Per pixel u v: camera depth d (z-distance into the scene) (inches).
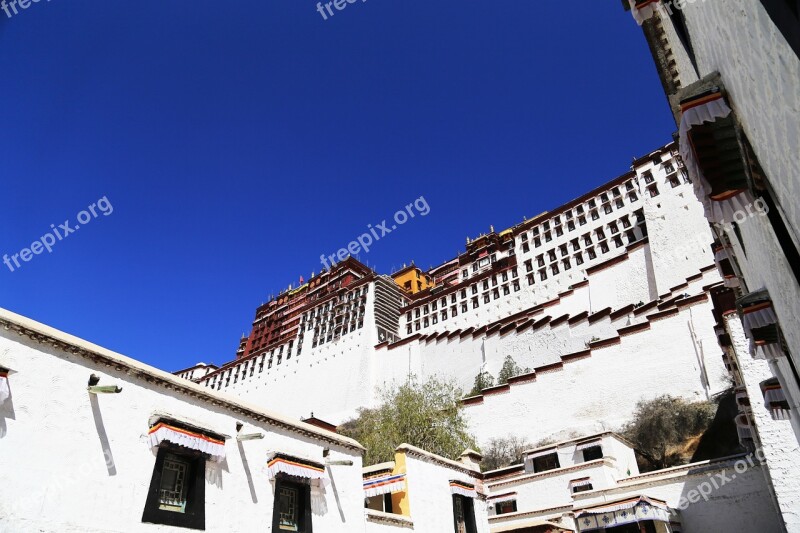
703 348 1119.0
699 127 173.9
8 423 229.3
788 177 130.0
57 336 259.1
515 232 2320.4
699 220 1590.8
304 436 389.7
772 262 207.2
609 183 2000.5
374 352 2284.7
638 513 634.8
